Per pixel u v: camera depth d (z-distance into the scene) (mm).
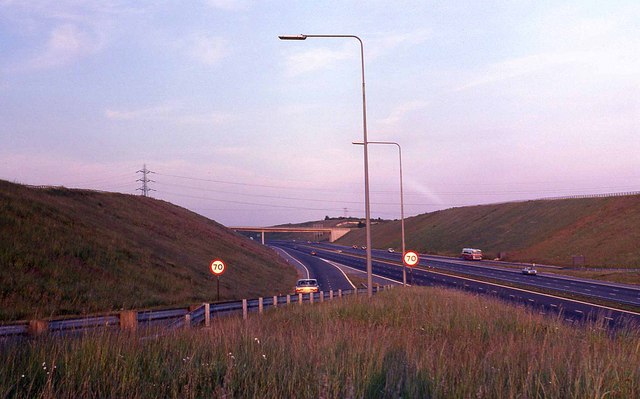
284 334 14352
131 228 57281
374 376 8133
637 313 30844
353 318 20812
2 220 34906
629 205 107062
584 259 86312
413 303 22500
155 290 36031
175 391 7461
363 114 29406
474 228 143750
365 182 29172
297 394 7395
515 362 9297
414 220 188375
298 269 91000
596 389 7488
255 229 180750
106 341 9250
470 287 51281
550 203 137250
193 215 102062
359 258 117250
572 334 16188
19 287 26750
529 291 46781
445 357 10000
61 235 37875
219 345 9922
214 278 50094
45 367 8078
